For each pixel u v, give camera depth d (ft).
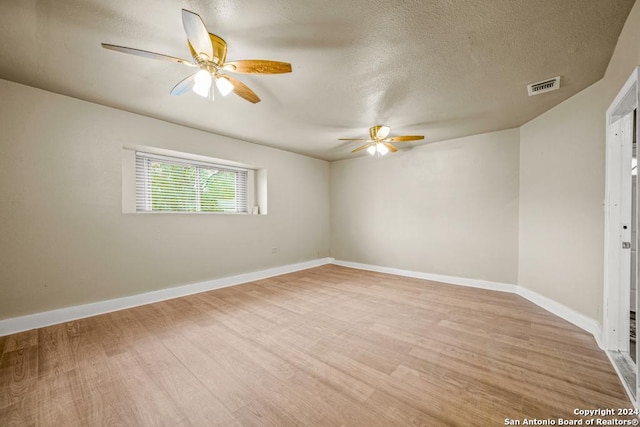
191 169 12.23
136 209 10.43
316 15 4.78
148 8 4.61
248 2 4.47
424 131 11.60
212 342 6.84
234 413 4.38
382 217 15.49
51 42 5.56
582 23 5.03
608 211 6.25
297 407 4.52
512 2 4.51
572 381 5.16
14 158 7.38
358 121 10.34
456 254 12.64
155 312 8.98
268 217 14.39
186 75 6.90
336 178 17.92
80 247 8.45
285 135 12.25
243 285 12.59
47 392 4.88
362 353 6.28
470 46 5.71
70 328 7.66
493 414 4.33
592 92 7.38
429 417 4.27
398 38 5.44
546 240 9.29
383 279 13.69
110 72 6.77
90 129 8.59
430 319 8.32
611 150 6.23
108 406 4.54
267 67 5.45
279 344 6.73
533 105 8.82
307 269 16.31
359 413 4.37
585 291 7.56
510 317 8.43
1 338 7.01
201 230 11.57
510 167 11.14
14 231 7.39
